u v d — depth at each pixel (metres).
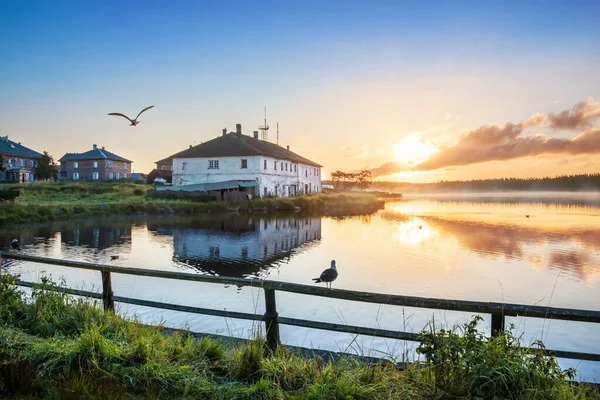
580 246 20.92
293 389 4.00
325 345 7.64
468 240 23.53
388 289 12.52
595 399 3.71
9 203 33.19
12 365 3.86
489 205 69.12
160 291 11.74
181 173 54.69
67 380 3.93
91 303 6.25
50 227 28.36
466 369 3.62
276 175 57.41
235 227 29.92
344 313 9.82
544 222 34.44
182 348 4.73
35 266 15.28
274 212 45.53
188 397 3.81
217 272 14.98
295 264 16.59
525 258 17.75
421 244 22.08
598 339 8.19
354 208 57.09
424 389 3.76
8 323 5.47
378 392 3.78
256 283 4.69
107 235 24.73
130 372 4.14
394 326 8.91
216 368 4.44
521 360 3.64
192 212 41.97
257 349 4.47
